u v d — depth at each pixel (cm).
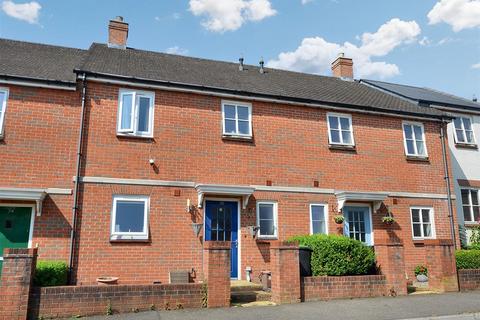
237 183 1274
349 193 1326
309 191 1346
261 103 1364
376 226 1397
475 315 862
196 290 917
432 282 1171
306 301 991
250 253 1242
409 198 1462
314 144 1391
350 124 1459
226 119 1314
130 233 1138
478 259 1242
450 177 1554
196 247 1190
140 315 835
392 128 1511
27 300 794
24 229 1064
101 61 1357
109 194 1141
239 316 833
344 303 970
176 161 1224
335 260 1065
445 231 1484
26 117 1120
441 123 1586
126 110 1210
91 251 1092
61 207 1092
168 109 1252
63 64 1348
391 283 1078
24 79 1119
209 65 1683
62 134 1139
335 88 1717
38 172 1097
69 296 831
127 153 1182
